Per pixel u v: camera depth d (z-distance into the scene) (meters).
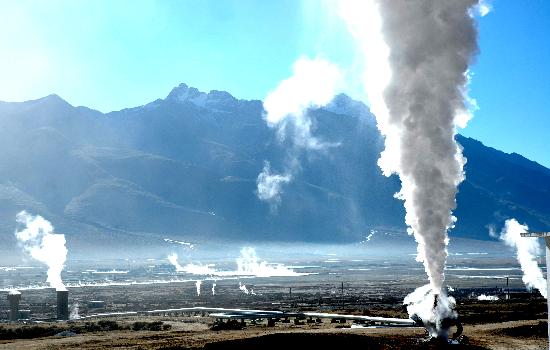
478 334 48.06
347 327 62.22
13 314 92.94
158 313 102.56
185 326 72.00
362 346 38.47
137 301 138.12
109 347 47.19
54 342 51.62
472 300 113.69
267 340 39.06
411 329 53.41
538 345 42.44
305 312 94.06
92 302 125.06
